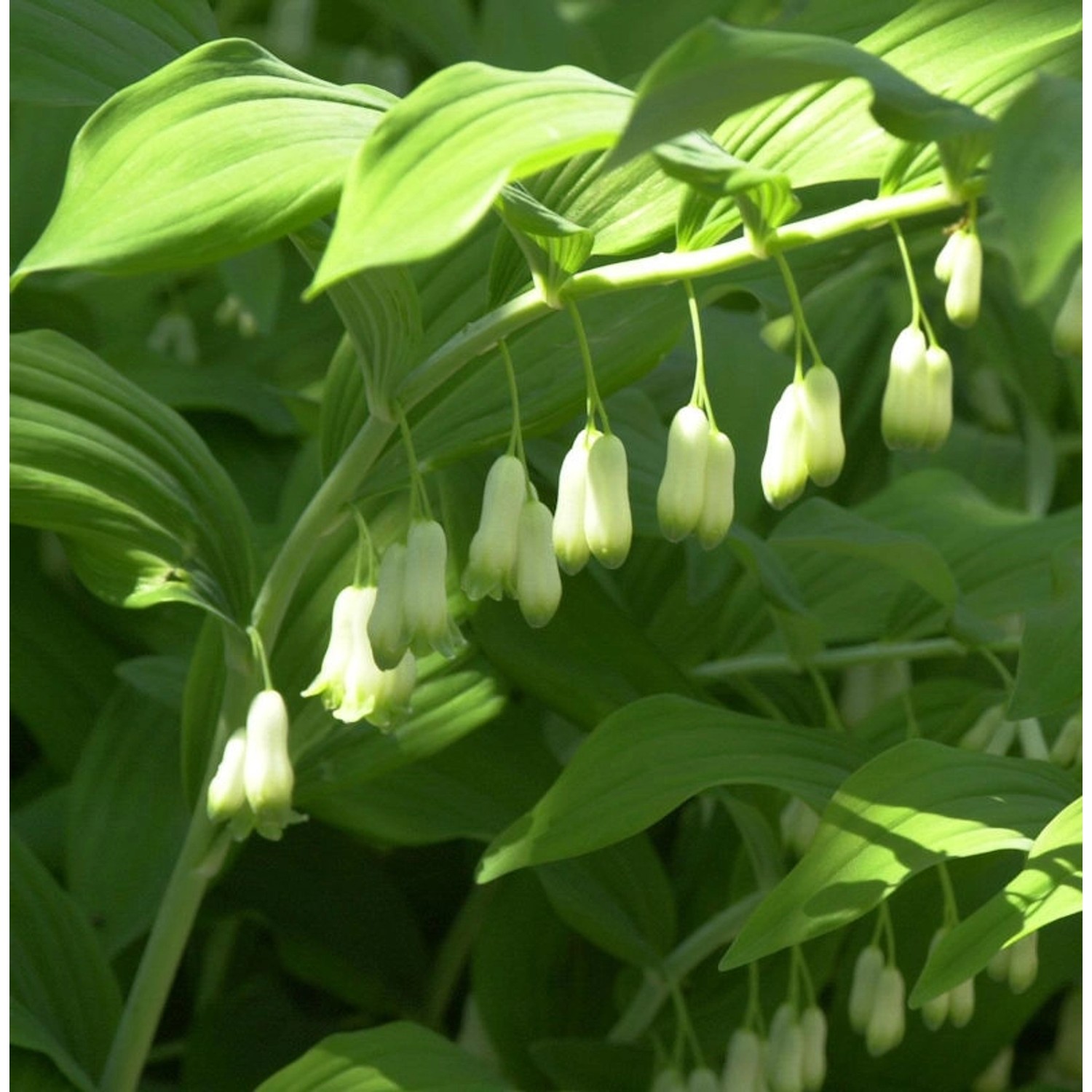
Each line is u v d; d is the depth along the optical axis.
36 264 0.54
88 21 0.61
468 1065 0.64
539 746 0.70
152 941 0.65
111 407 0.62
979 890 0.70
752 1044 0.66
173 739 0.74
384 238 0.52
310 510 0.61
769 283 0.70
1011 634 0.76
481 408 0.63
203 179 0.55
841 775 0.62
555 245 0.57
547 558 0.58
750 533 0.69
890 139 0.58
